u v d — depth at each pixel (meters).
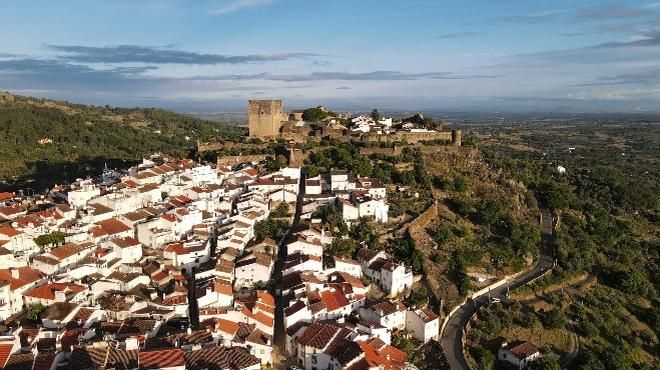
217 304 150.88
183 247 185.25
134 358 113.81
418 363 148.25
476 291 194.62
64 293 146.75
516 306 186.62
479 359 158.62
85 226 189.12
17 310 147.75
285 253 192.25
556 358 166.12
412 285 190.38
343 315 158.12
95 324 137.62
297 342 136.12
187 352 121.44
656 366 179.62
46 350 120.69
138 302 147.38
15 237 172.38
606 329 193.50
